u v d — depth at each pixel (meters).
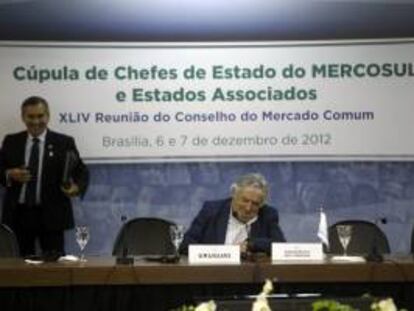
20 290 3.56
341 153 5.87
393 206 5.90
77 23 5.76
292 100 5.84
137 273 3.58
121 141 5.80
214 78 5.81
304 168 5.87
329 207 5.89
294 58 5.84
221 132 5.82
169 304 3.59
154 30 5.79
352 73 5.86
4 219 5.53
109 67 5.78
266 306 2.26
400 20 5.86
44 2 5.75
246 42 5.82
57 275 3.55
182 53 5.80
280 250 3.88
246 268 3.60
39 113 5.55
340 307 2.28
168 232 4.71
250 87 5.82
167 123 5.80
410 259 3.90
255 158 5.84
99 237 5.82
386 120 5.87
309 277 3.61
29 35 5.74
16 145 5.59
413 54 5.87
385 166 5.89
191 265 3.61
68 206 5.61
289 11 5.83
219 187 5.85
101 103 5.78
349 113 5.86
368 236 4.77
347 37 5.86
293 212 5.88
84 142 5.77
